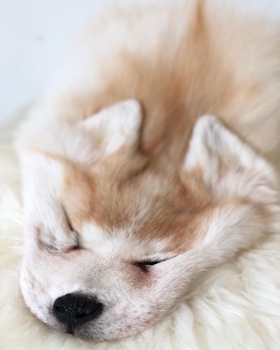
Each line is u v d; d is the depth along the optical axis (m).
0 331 0.36
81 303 0.36
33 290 0.37
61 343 0.36
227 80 0.39
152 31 0.41
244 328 0.36
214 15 0.42
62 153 0.38
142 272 0.37
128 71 0.40
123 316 0.36
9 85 0.52
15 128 0.47
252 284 0.38
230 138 0.38
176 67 0.39
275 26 0.43
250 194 0.38
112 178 0.37
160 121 0.38
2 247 0.40
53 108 0.41
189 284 0.37
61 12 0.50
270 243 0.39
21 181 0.41
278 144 0.40
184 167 0.38
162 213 0.36
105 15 0.44
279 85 0.40
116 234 0.36
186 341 0.36
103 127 0.38
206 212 0.37
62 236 0.37
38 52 0.51
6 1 0.49
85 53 0.42
